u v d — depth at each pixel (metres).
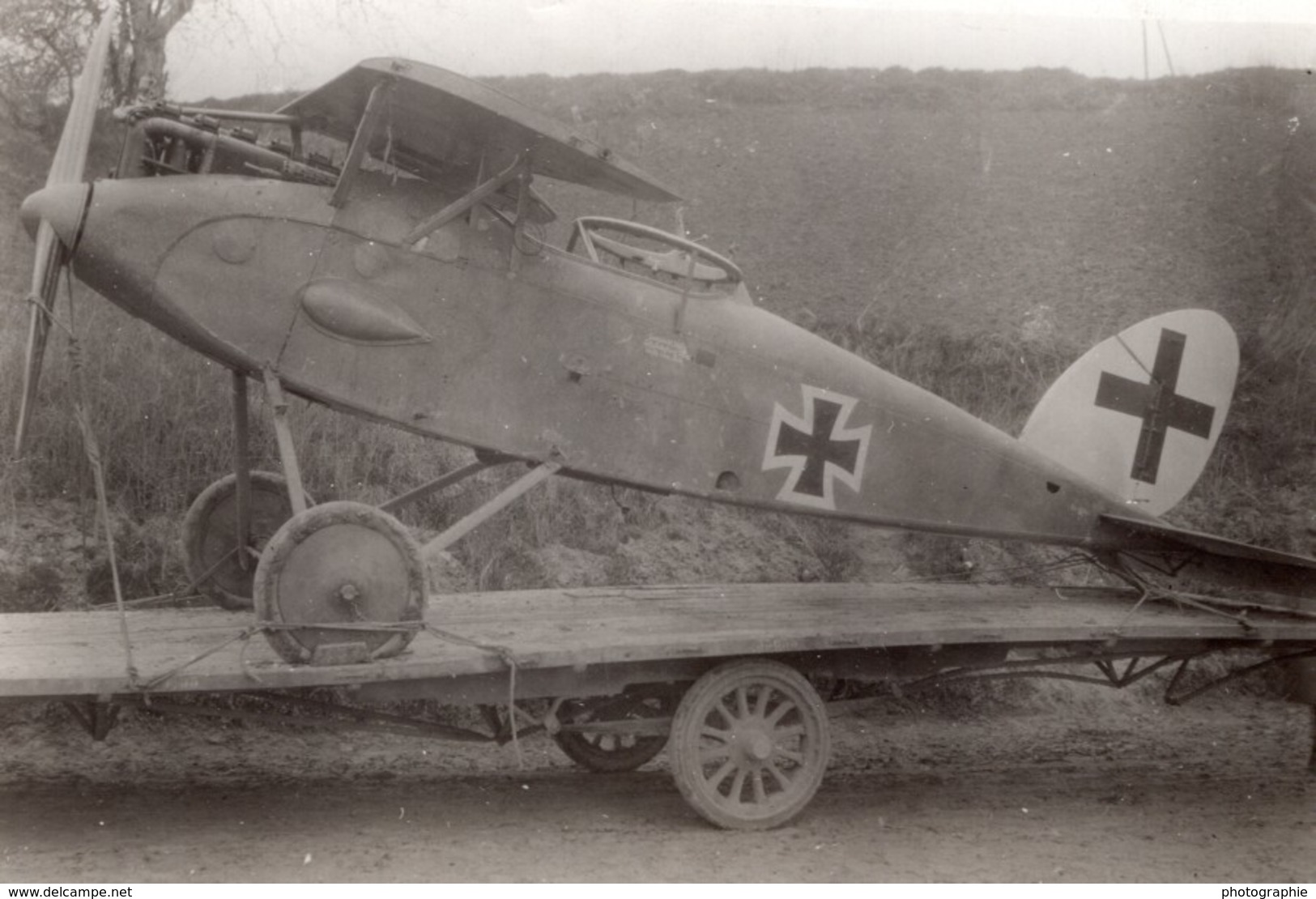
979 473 6.49
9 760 6.04
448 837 4.74
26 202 4.96
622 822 5.14
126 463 7.96
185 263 4.96
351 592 4.54
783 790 5.18
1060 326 12.14
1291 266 13.23
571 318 5.54
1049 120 16.69
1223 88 17.19
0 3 10.70
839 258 12.94
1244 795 6.16
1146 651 5.97
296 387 5.11
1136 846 4.92
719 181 14.43
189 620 5.67
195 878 3.99
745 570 9.49
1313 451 11.48
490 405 5.36
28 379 4.73
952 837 5.02
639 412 5.66
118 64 10.53
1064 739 8.06
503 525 8.83
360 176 5.32
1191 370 7.30
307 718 5.13
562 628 5.32
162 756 6.30
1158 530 6.53
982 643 5.55
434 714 7.25
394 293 5.20
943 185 14.75
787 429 5.99
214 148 5.24
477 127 5.12
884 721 8.34
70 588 7.24
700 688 5.05
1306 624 6.04
